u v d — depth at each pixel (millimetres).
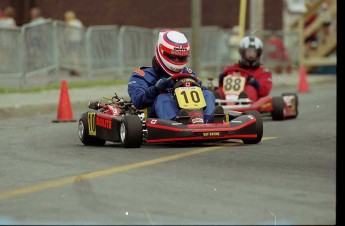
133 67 92062
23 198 27500
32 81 76812
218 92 52500
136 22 114750
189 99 38125
